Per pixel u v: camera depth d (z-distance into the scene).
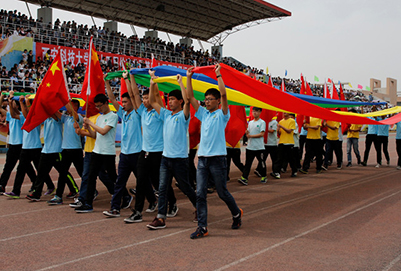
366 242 4.40
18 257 3.94
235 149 9.15
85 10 24.11
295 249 4.15
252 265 3.68
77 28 22.91
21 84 16.56
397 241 4.44
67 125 6.71
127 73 5.82
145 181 5.34
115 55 21.48
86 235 4.71
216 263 3.74
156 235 4.70
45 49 18.91
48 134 6.65
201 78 6.64
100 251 4.11
